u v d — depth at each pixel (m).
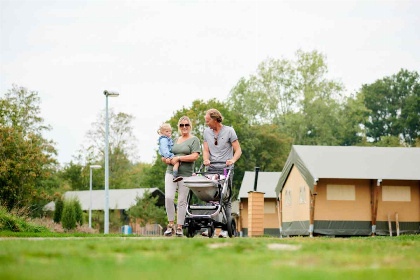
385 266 4.11
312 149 27.08
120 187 66.00
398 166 25.61
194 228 9.65
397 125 78.75
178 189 9.71
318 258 4.42
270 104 60.62
